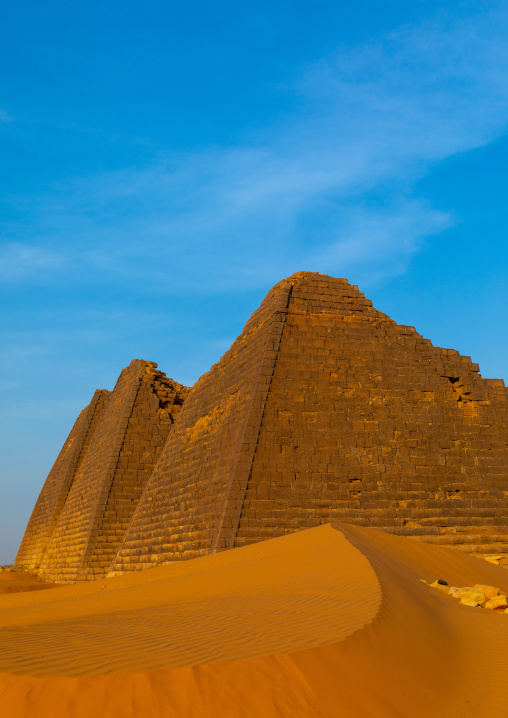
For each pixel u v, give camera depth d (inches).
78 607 804.0
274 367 1446.9
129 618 461.1
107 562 1991.9
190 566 1043.3
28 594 1332.4
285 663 299.9
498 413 1520.7
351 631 366.9
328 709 282.4
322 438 1389.0
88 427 2699.3
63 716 235.3
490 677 403.5
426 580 819.4
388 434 1424.7
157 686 258.7
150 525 1707.7
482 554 1336.1
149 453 2191.2
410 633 426.0
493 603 705.0
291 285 1584.6
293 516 1301.7
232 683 273.3
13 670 262.1
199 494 1494.8
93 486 2252.7
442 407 1491.1
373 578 571.2
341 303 1583.4
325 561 719.7
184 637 351.3
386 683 330.3
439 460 1425.9
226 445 1457.9
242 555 947.3
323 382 1451.8
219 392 1676.9
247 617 432.5
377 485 1366.9
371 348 1520.7
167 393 2343.8
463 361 1569.9
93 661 284.2
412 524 1344.7
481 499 1408.7
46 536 2539.4
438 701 343.0
